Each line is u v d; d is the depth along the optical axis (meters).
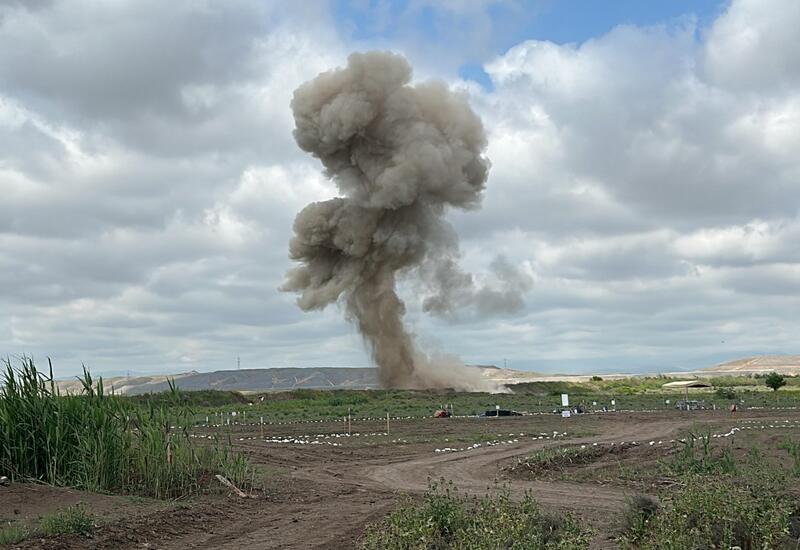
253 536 15.16
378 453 32.56
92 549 13.33
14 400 18.72
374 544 11.34
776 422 42.06
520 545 10.29
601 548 12.64
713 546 10.31
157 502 17.83
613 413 52.50
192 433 40.16
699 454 27.02
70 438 19.06
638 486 22.02
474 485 23.25
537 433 40.09
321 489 22.09
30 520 14.97
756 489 12.81
